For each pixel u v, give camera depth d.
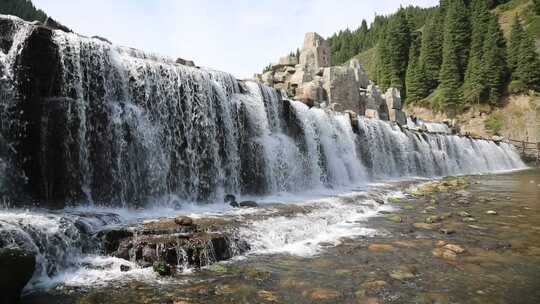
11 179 12.33
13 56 12.76
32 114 12.84
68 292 7.95
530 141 70.06
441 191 24.36
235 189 18.70
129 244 9.77
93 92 14.42
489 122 76.75
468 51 87.69
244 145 19.53
